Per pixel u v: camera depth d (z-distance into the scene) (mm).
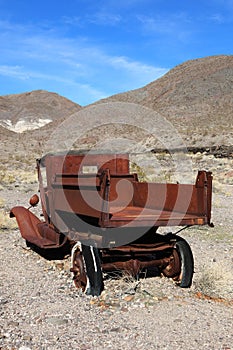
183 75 111312
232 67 103000
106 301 6137
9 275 7434
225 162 33938
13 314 5664
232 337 5098
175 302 6188
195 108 79750
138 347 4812
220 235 10844
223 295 6547
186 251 6719
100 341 4938
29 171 33094
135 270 6605
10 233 10930
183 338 5051
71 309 5859
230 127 54156
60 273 7520
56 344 4844
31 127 166250
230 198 18594
